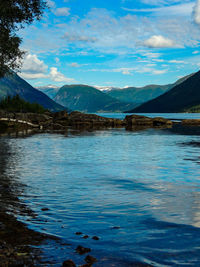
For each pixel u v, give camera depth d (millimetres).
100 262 4809
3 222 6957
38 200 9227
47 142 34812
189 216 7406
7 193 10180
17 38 21672
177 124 104500
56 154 23250
